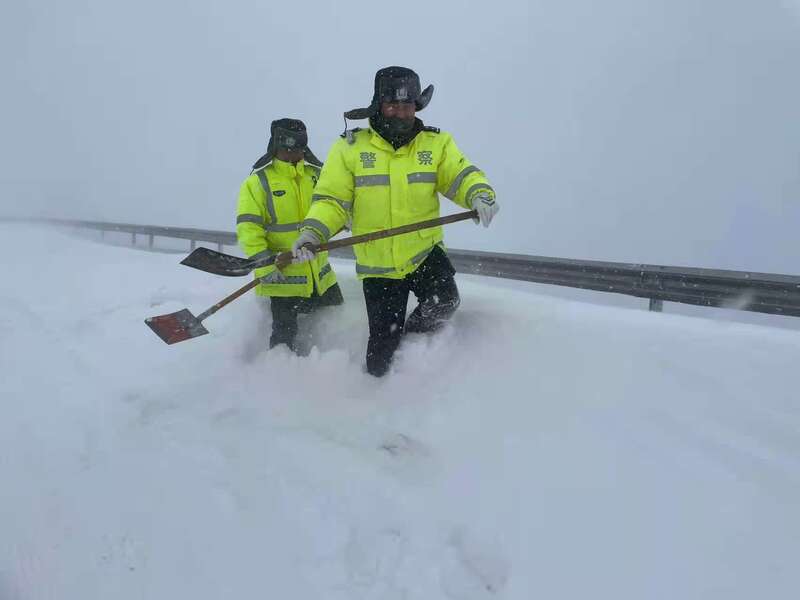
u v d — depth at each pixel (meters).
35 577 2.36
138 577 2.33
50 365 4.44
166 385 4.01
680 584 1.99
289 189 4.36
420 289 3.76
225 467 2.98
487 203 3.39
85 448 3.23
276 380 3.96
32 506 2.76
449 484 2.68
